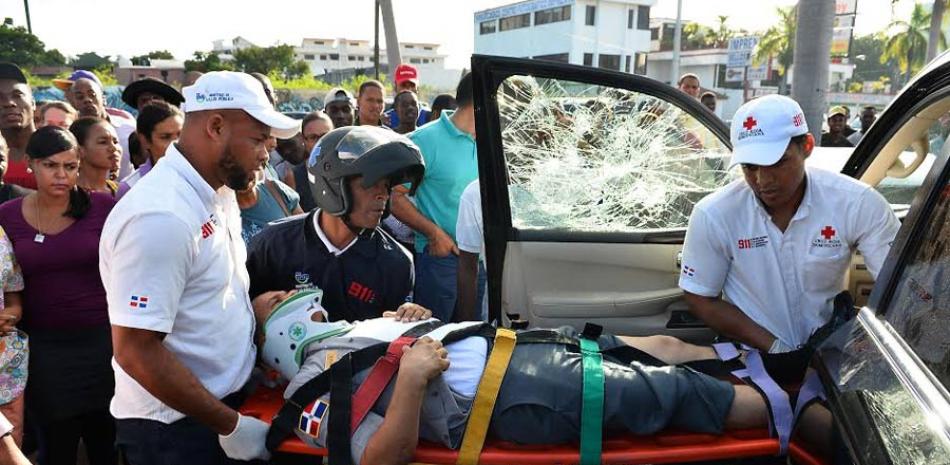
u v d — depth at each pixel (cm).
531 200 261
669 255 265
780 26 3866
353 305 223
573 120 257
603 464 176
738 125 199
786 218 210
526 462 175
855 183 207
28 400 257
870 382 141
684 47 5059
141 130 308
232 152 166
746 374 197
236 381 182
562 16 3756
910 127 231
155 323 152
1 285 238
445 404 175
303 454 184
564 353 189
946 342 124
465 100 318
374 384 176
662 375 185
